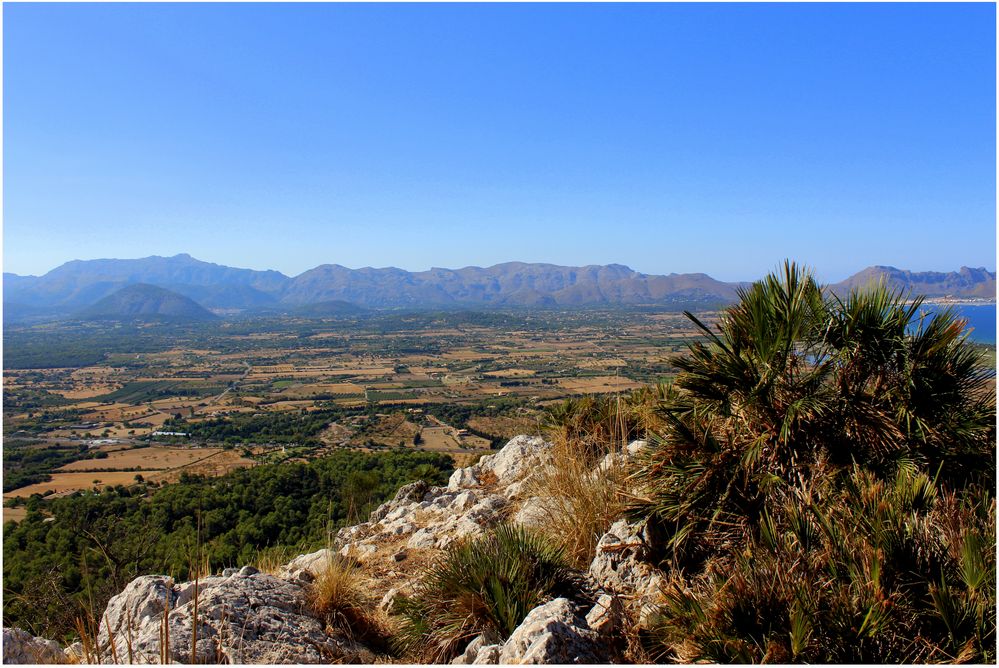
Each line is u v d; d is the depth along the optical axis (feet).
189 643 11.51
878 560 9.48
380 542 20.75
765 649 9.23
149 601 13.55
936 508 11.22
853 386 13.85
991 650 8.64
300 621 13.17
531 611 11.53
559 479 18.13
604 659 10.36
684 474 13.17
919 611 9.26
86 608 12.35
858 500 11.11
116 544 21.07
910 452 12.97
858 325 13.53
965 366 13.35
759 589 9.83
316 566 16.90
